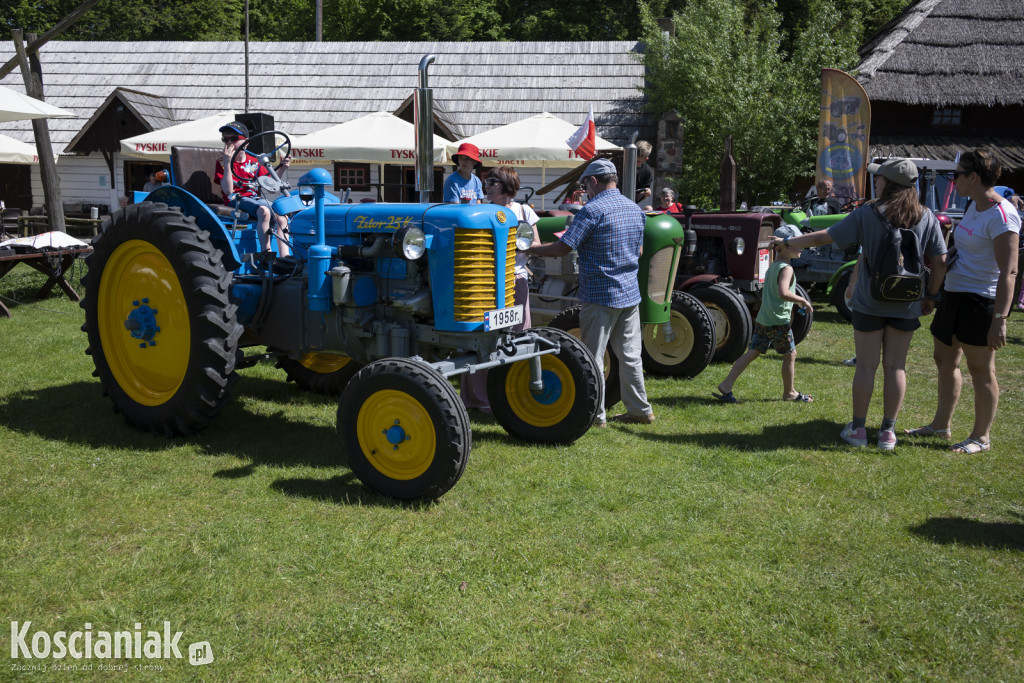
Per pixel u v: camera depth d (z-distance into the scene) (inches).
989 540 138.9
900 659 103.7
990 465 177.8
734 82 685.3
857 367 188.9
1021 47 718.5
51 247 363.9
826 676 100.0
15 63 363.3
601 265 191.2
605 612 112.7
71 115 368.8
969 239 181.3
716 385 249.1
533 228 181.6
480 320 159.3
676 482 163.2
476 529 138.6
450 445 143.2
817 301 454.3
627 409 206.7
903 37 730.8
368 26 1167.0
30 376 232.4
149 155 482.9
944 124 744.3
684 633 108.5
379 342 168.1
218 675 97.3
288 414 207.6
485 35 1189.7
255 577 120.0
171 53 857.5
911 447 190.1
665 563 127.9
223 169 215.2
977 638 108.5
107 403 209.6
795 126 678.5
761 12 753.0
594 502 151.6
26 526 134.8
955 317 185.5
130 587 116.3
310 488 155.9
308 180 165.3
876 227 179.2
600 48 807.7
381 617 110.1
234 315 175.8
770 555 131.3
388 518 142.4
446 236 157.0
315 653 102.0
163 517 140.6
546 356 184.9
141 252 183.0
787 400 231.3
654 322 225.0
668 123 675.4
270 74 825.5
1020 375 274.7
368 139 466.0
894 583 123.0
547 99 772.6
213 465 167.6
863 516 148.3
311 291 165.9
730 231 286.4
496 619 110.2
